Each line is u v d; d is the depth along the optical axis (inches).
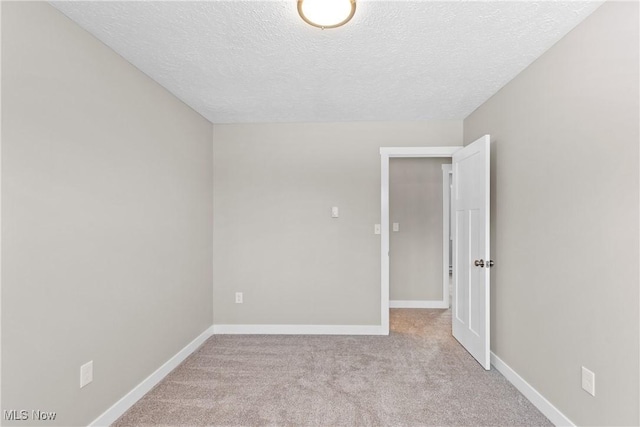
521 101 89.7
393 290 180.2
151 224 92.7
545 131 79.3
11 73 53.2
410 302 179.3
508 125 96.8
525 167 87.9
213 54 79.5
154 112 94.3
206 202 131.6
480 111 116.3
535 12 63.7
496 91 103.6
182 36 71.5
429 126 134.4
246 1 59.7
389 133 135.6
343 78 93.6
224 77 92.6
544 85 79.5
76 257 66.3
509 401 85.4
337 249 136.6
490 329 108.8
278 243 137.7
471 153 112.0
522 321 89.4
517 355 91.9
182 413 80.4
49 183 60.2
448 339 129.8
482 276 102.7
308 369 103.7
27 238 56.1
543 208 80.2
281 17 64.8
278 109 120.3
